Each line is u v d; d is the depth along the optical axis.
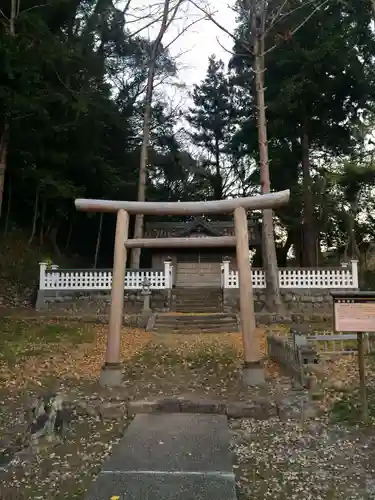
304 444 5.30
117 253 8.50
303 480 4.41
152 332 13.80
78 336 12.31
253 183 27.28
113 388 7.63
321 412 6.25
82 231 28.38
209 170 36.06
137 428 5.70
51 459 4.99
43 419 5.61
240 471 4.63
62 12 20.73
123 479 4.14
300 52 22.08
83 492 4.18
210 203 8.68
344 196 22.53
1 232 21.42
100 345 11.55
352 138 24.27
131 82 30.41
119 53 27.73
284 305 17.48
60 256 24.47
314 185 23.23
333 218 24.34
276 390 7.31
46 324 13.55
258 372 7.73
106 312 16.89
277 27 21.62
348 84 22.59
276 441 5.43
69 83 19.20
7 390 7.53
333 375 7.66
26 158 19.59
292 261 32.41
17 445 5.38
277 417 6.31
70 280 17.83
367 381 7.23
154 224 27.12
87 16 24.61
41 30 14.84
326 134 25.14
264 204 8.51
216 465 4.46
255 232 26.70
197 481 4.09
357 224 24.47
